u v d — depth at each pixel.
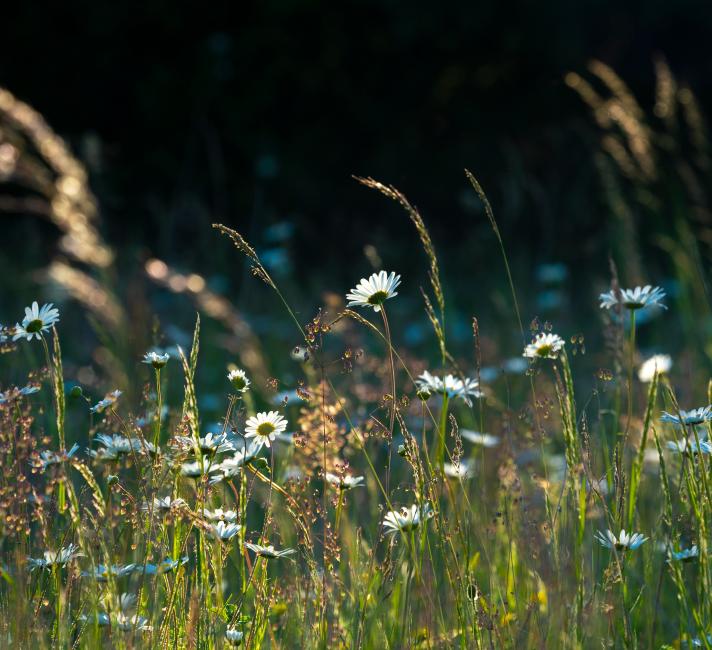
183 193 18.58
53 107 19.72
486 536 4.03
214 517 3.39
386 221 18.47
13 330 3.49
